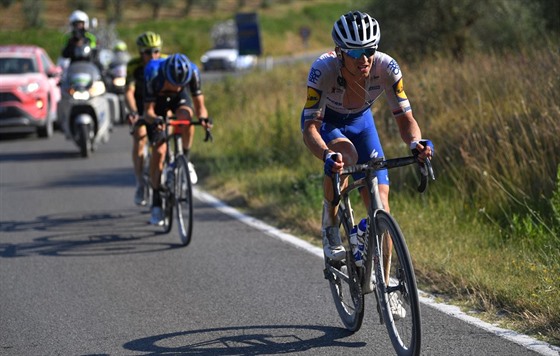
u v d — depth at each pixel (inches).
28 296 626.5
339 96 498.3
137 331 532.7
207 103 1959.9
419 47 1984.5
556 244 647.8
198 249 767.1
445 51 1893.5
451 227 745.0
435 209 813.9
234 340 507.5
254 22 2942.9
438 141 937.5
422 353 464.4
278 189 994.7
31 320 565.6
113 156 1459.2
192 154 1380.4
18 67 1771.7
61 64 2135.8
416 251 663.8
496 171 812.6
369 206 461.7
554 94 876.6
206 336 517.3
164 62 777.6
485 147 831.1
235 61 4215.1
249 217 908.0
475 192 833.5
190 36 5871.1
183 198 793.6
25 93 1691.7
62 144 1664.6
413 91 1127.6
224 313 565.3
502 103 936.9
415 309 418.9
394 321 451.5
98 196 1071.0
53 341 519.5
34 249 787.4
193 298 605.6
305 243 773.3
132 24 6894.7
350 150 495.2
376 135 525.7
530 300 523.5
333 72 486.9
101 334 529.7
